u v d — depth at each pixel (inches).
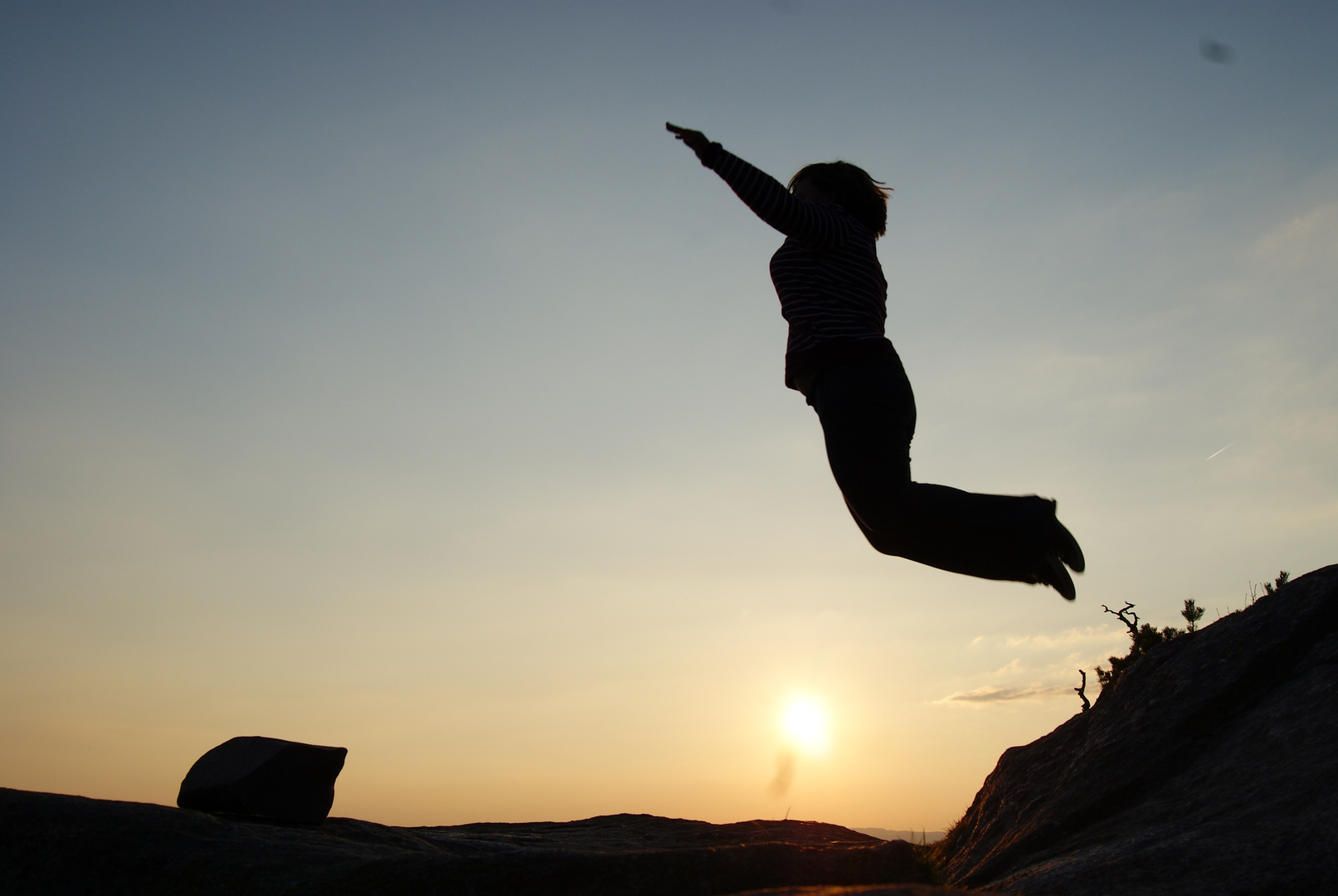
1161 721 175.2
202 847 146.0
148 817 150.2
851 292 119.6
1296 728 151.9
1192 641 193.6
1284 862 118.7
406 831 191.8
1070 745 205.6
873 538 114.2
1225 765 156.6
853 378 114.8
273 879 136.5
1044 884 135.8
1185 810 148.9
